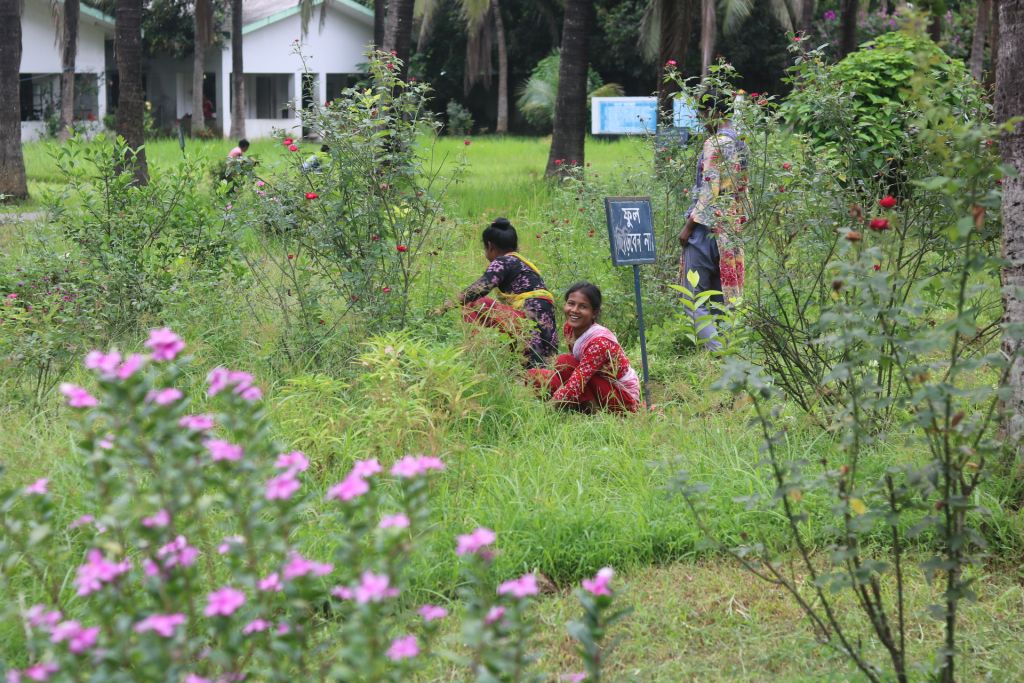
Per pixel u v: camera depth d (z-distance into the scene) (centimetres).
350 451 657
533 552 572
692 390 781
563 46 2141
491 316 876
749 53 4559
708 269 984
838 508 400
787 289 895
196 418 343
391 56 920
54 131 4009
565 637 504
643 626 512
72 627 293
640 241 841
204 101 4741
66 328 857
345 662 350
